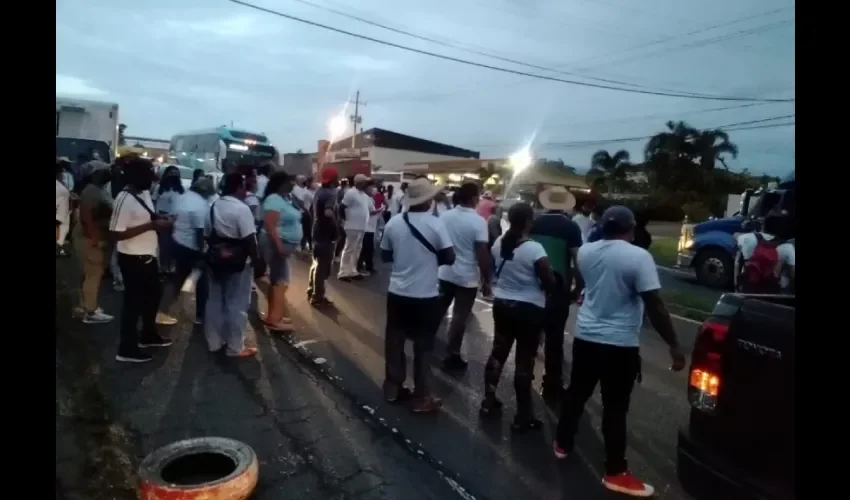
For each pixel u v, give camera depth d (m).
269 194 6.98
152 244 5.80
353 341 6.94
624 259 3.79
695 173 33.88
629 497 3.92
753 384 2.70
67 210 8.77
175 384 5.27
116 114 18.59
